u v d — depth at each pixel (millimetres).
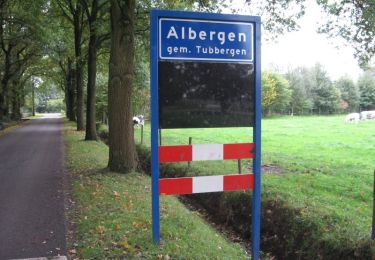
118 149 11430
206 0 13359
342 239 6348
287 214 7965
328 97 84875
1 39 32750
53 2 24344
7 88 40625
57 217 7207
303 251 7008
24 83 50625
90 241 5863
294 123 43188
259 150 5773
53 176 11320
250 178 5828
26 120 54938
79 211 7504
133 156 11625
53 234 6309
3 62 40344
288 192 9336
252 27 5645
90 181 10180
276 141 22859
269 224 8312
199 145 5602
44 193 9164
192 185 5664
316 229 7047
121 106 11383
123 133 11406
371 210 8203
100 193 8844
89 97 21297
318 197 9211
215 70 5562
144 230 6324
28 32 29688
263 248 8031
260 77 5691
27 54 38844
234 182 5785
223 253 6031
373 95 87438
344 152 17641
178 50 5438
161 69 5418
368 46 12758
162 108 5445
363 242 6000
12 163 14242
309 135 26703
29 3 21000
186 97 5492
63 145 20000
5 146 20469
